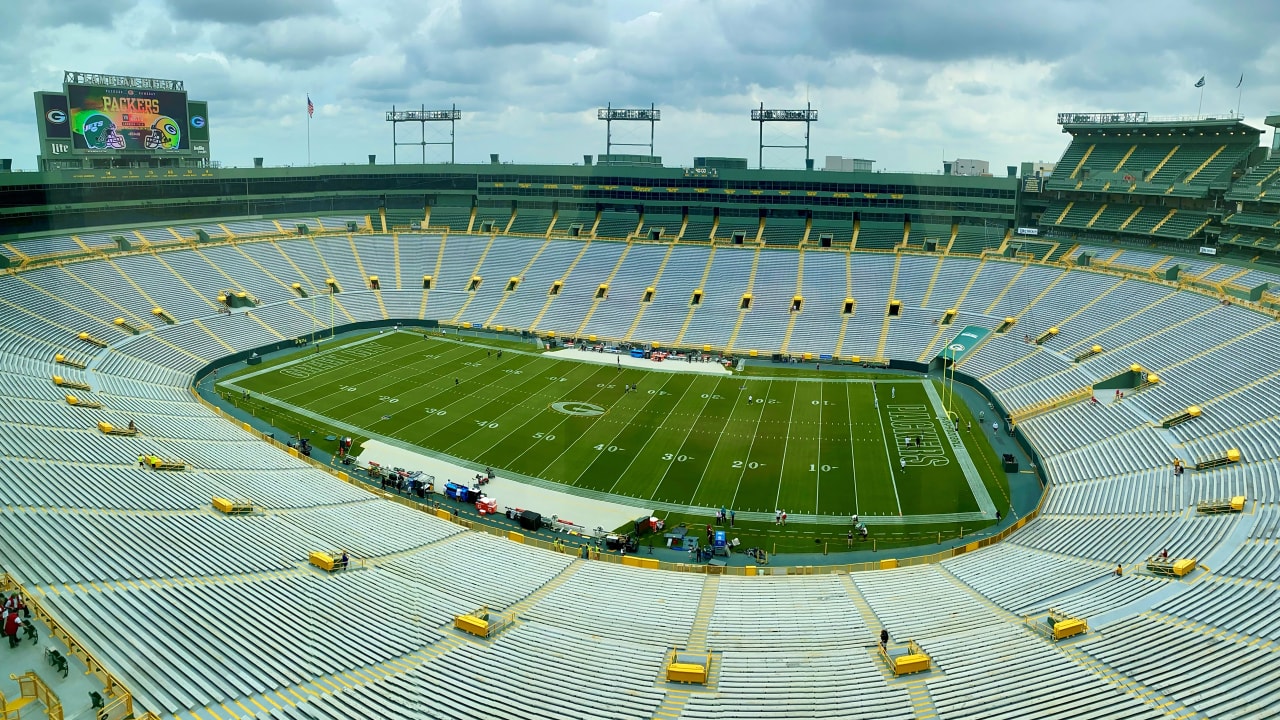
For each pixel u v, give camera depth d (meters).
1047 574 49.09
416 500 64.25
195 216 126.75
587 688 36.41
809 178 127.88
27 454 54.50
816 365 102.94
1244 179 97.25
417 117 149.00
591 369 99.88
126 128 115.88
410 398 88.00
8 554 39.97
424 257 132.12
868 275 117.25
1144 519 55.28
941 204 123.25
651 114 142.62
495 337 114.81
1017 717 33.47
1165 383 77.88
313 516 56.06
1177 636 38.69
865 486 67.38
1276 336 76.44
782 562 55.41
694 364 102.62
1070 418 77.12
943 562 53.25
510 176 140.62
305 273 124.25
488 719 33.31
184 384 89.75
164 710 30.94
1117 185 110.69
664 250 128.75
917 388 93.12
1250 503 52.84
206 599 40.09
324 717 32.47
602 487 66.88
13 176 107.19
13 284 99.12
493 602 45.69
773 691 36.34
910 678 37.22
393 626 41.09
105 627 35.66
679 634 42.47
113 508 48.94
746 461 72.19
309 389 90.62
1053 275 107.62
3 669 31.75
